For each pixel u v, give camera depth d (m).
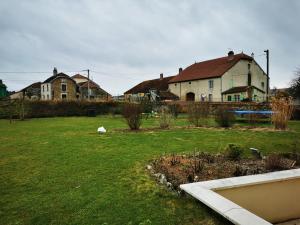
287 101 14.98
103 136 11.95
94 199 4.64
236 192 4.03
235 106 26.12
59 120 24.47
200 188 3.88
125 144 9.74
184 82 55.66
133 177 5.79
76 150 8.75
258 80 50.78
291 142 10.22
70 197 4.75
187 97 55.28
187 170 6.05
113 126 17.38
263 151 8.56
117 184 5.37
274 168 6.35
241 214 3.04
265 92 47.06
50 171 6.37
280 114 14.63
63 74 63.00
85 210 4.23
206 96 49.78
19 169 6.61
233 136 11.80
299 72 33.72
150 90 56.16
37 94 70.56
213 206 3.27
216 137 11.48
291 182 4.39
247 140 10.69
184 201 4.44
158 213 4.06
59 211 4.21
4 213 4.19
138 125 14.52
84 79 82.94
